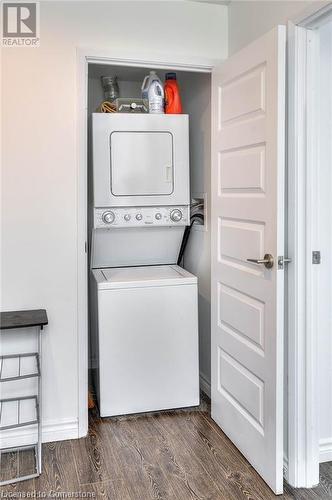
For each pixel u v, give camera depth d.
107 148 2.81
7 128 2.35
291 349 2.10
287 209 2.09
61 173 2.44
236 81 2.31
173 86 2.98
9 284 2.41
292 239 2.06
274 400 2.00
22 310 2.44
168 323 2.83
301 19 1.93
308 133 2.01
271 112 1.97
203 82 3.00
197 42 2.65
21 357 2.43
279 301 1.96
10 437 2.44
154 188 2.91
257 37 2.34
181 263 3.51
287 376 2.14
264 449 2.10
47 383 2.50
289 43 2.02
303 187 2.03
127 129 2.83
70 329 2.52
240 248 2.31
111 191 2.84
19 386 2.45
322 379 2.26
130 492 2.05
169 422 2.72
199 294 3.20
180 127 2.92
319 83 2.06
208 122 2.94
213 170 2.62
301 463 2.10
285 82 2.01
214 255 2.64
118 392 2.78
